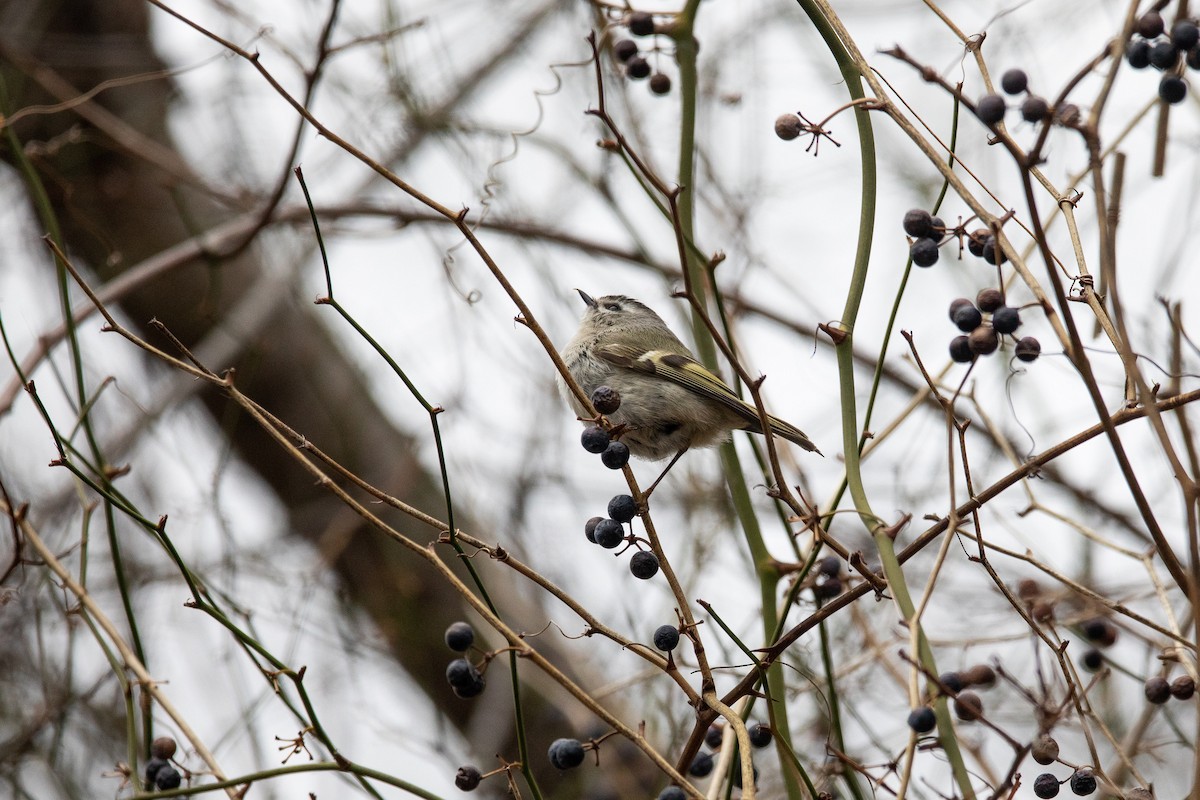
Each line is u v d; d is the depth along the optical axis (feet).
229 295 49.90
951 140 21.57
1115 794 18.31
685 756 20.48
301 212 40.86
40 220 47.42
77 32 50.01
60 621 35.76
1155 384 19.12
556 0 42.93
